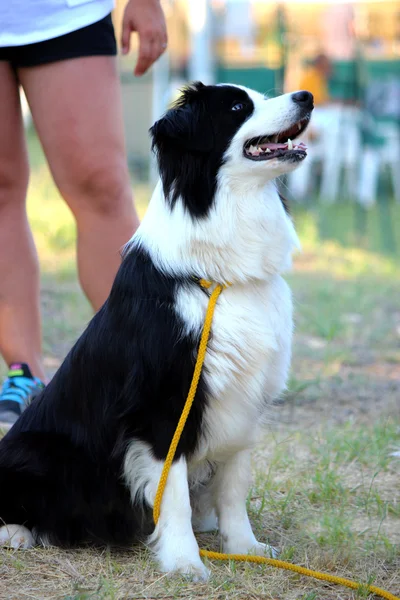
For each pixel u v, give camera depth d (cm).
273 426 575
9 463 394
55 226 1364
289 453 528
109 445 378
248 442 388
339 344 826
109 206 497
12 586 348
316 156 1712
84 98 477
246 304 376
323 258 1288
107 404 375
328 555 380
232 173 381
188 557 362
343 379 706
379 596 346
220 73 1670
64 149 485
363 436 555
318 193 1784
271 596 341
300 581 358
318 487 471
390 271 1220
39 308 545
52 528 395
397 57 1808
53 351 757
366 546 400
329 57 1719
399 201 1758
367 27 1962
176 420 362
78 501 389
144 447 367
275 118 389
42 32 466
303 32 1892
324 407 634
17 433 404
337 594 346
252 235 382
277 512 439
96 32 478
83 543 400
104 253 503
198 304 367
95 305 516
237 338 367
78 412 386
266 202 389
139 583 352
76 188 495
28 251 532
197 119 385
